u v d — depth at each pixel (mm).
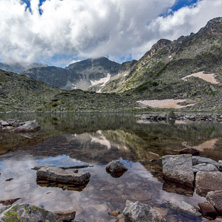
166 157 8195
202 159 8531
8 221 3006
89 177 6898
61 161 9031
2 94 116438
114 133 19312
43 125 28000
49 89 156875
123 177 6953
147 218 3947
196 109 98438
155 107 121438
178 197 5441
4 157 9711
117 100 140250
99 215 4348
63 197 5258
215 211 4523
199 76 168000
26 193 5480
